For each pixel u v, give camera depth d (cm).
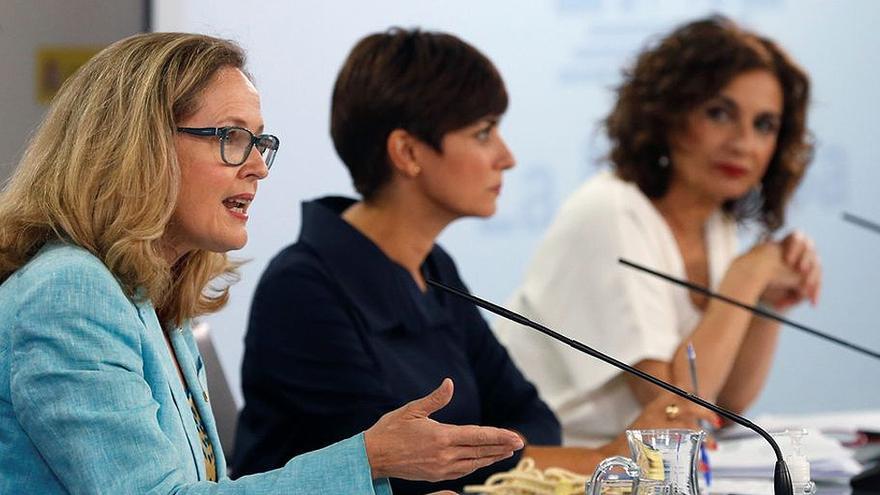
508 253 1161
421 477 426
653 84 881
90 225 439
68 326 416
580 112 1164
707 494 592
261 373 664
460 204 693
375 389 653
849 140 1176
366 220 702
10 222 447
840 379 1176
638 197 873
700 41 874
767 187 921
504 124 1162
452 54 689
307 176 1118
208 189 455
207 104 454
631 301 837
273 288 666
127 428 411
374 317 668
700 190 884
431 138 685
